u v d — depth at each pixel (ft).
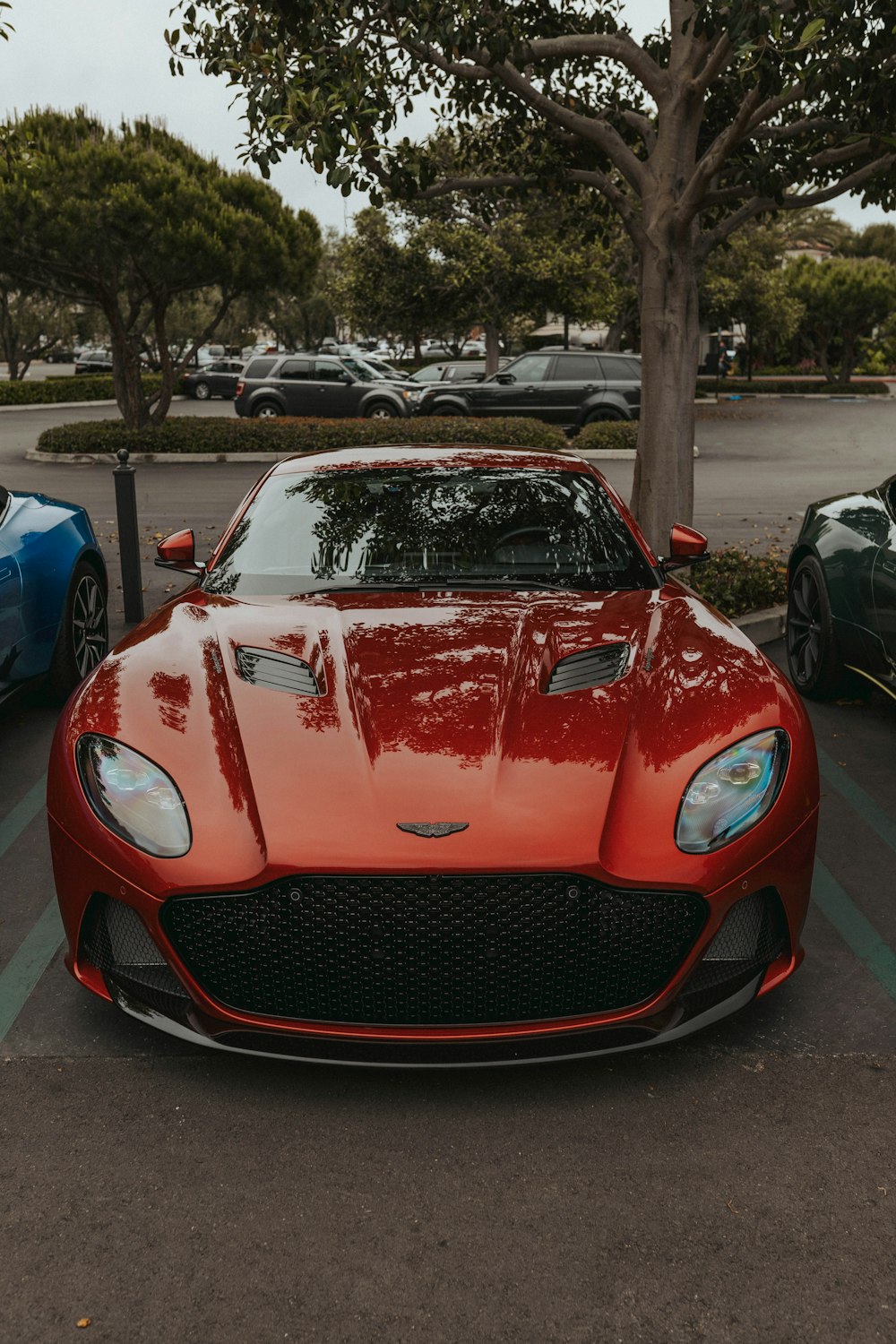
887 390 129.49
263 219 61.41
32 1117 8.38
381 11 20.84
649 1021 8.41
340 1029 8.23
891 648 16.30
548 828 8.16
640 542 13.17
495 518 13.19
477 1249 7.11
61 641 17.56
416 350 154.71
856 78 19.45
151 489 47.16
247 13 21.18
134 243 55.57
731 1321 6.56
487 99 26.66
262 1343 6.42
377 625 10.96
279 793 8.45
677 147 23.73
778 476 54.34
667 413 24.59
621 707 9.42
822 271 140.05
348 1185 7.68
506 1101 8.60
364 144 20.01
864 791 15.15
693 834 8.42
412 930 8.07
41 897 12.05
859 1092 8.70
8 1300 6.70
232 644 10.58
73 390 112.68
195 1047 9.27
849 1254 7.06
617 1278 6.88
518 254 90.84
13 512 17.30
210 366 124.36
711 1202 7.52
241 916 8.20
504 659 10.19
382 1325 6.53
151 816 8.52
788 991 10.20
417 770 8.57
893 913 11.75
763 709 9.50
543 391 70.74
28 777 15.49
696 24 18.12
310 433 58.44
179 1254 7.06
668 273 24.16
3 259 56.29
